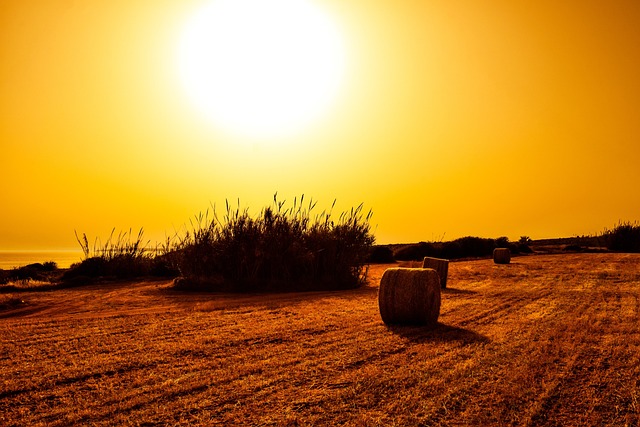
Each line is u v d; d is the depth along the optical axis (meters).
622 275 25.14
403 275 12.57
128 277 23.39
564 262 34.56
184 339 10.60
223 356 9.32
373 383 7.70
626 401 7.05
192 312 14.11
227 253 20.45
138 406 6.83
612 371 8.39
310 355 9.36
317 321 12.75
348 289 20.78
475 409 6.72
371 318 13.25
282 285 20.17
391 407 6.78
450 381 7.82
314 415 6.52
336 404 6.89
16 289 19.34
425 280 12.40
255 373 8.26
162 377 8.03
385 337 10.91
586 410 6.75
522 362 8.83
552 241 67.44
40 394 7.26
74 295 17.83
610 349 9.80
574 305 15.58
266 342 10.41
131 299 16.89
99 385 7.66
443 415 6.57
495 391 7.36
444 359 9.08
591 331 11.51
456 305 15.73
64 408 6.75
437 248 44.41
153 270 23.88
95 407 6.79
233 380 7.88
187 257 20.72
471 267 31.19
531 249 50.78
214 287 19.61
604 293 18.50
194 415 6.52
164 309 14.70
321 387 7.58
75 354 9.41
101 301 16.39
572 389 7.50
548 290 19.53
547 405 6.91
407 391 7.38
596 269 28.73
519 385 7.57
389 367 8.59
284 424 6.25
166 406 6.78
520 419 6.43
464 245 46.00
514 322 12.77
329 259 21.27
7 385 7.57
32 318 13.23
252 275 20.23
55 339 10.58
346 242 21.75
